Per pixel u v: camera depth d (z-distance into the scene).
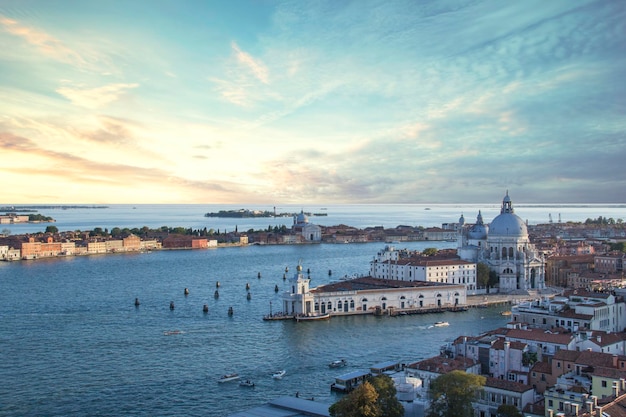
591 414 105.56
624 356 153.88
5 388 196.62
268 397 188.62
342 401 146.75
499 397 158.25
